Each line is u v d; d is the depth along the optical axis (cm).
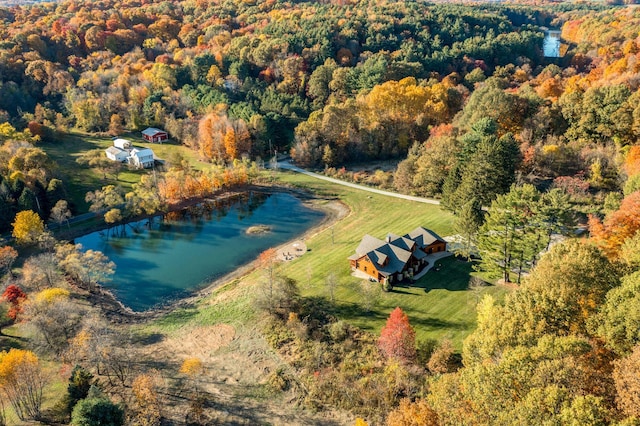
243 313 6356
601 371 3161
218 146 12312
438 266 6931
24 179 9406
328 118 12262
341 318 5984
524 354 3144
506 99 10531
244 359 5528
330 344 5562
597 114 9650
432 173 9612
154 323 6456
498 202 6209
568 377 2891
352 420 4556
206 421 4666
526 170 9075
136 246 8806
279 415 4722
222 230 9356
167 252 8544
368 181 11088
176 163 11631
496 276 6269
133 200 9769
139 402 4656
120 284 7506
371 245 7000
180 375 5319
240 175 11194
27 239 8156
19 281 7050
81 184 10788
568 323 3691
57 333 5762
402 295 6316
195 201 10700
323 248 8144
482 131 8862
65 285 7162
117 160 12150
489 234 6244
